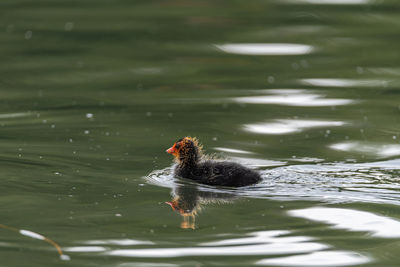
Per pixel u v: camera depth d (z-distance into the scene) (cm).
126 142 1576
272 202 1221
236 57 2364
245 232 1100
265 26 2714
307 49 2442
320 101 1911
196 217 1161
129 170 1399
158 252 1025
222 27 2705
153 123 1723
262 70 2220
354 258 1014
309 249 1040
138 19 2811
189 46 2480
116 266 976
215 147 1541
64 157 1468
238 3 3073
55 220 1142
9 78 2138
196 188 1308
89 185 1310
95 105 1883
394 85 2059
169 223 1136
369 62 2291
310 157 1468
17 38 2555
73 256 1008
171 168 1417
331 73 2184
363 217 1151
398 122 1720
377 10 2930
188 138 1409
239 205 1215
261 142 1579
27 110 1827
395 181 1304
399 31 2627
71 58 2359
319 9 2956
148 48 2469
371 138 1600
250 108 1850
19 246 1041
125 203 1223
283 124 1716
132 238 1076
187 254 1019
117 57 2367
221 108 1852
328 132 1648
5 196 1245
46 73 2197
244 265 986
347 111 1819
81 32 2634
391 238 1078
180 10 2969
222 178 1323
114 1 3128
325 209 1184
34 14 2877
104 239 1070
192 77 2158
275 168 1388
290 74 2180
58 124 1708
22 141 1571
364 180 1306
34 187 1293
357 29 2664
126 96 1972
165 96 1972
